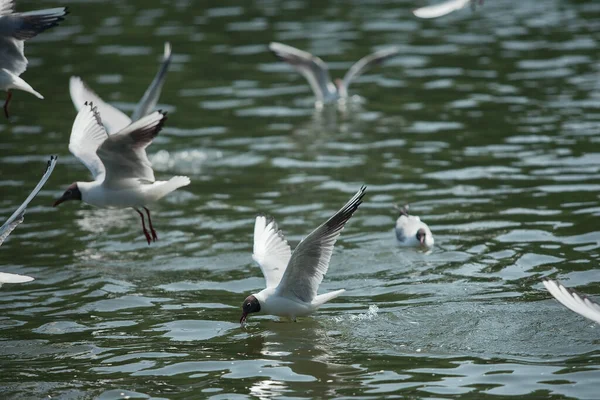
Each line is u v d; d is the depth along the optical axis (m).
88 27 33.47
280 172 19.61
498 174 18.66
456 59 29.09
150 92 15.40
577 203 16.58
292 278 11.62
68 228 16.48
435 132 22.11
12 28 11.36
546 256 14.12
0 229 9.46
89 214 17.36
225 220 16.67
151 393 9.97
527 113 23.16
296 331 11.90
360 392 9.84
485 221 15.98
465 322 11.84
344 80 25.95
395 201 17.39
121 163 11.88
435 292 13.05
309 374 10.41
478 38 31.70
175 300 13.18
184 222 16.69
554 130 21.55
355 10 36.59
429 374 10.27
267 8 37.00
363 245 15.28
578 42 30.39
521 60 28.55
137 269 14.45
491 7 37.22
